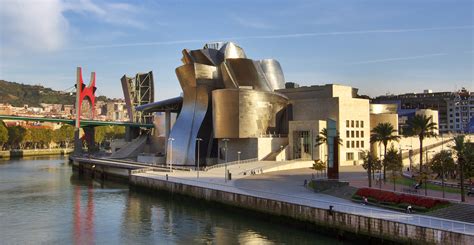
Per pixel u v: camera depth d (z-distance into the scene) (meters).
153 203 68.81
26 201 71.00
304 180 71.88
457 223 38.84
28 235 48.88
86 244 45.34
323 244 43.94
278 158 104.06
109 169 111.56
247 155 107.06
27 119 176.00
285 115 117.81
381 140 75.25
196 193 66.12
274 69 138.50
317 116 112.00
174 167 102.00
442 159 67.31
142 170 90.44
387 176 73.38
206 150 115.12
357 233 43.03
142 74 195.62
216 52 119.62
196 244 44.84
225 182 70.88
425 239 37.19
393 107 139.25
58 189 86.44
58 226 53.09
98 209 63.75
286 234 47.94
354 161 107.81
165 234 48.91
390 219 40.75
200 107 115.62
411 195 48.94
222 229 50.66
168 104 128.50
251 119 107.50
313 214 47.62
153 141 157.50
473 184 60.34
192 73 112.94
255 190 61.41
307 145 104.56
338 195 57.44
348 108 109.69
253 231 49.47
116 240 46.75
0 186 90.56
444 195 51.91
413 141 125.62
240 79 113.88
